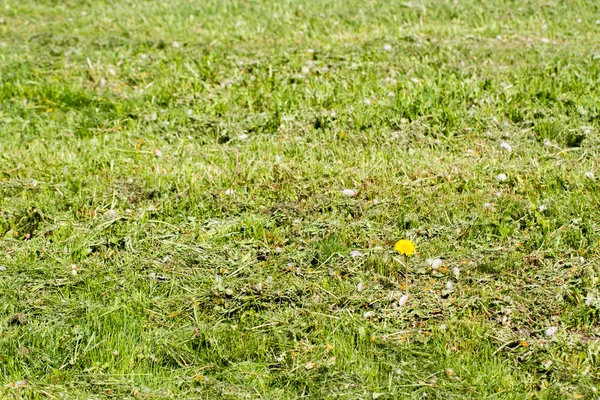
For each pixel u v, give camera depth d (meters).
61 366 4.58
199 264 5.56
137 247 5.79
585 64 9.05
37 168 7.00
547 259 5.46
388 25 11.40
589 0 12.28
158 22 11.73
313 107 8.16
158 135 7.78
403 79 8.81
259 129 7.81
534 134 7.44
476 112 7.75
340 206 6.22
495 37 10.80
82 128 7.93
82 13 12.47
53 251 5.74
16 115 8.24
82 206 6.32
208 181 6.68
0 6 12.98
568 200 6.08
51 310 5.05
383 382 4.38
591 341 4.66
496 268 5.34
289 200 6.38
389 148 7.27
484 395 4.27
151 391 4.36
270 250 5.69
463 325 4.80
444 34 10.80
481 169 6.74
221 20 11.77
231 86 8.77
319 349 4.68
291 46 10.16
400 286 5.24
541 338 4.73
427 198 6.27
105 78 9.28
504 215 5.89
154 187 6.57
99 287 5.31
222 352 4.66
